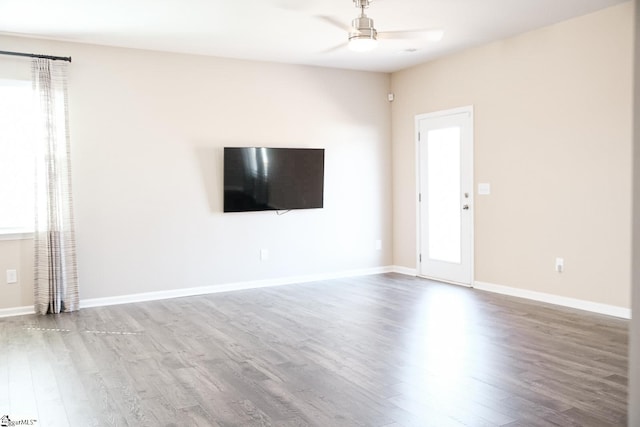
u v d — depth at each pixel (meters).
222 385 3.27
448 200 6.46
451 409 2.87
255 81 6.32
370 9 4.54
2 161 5.16
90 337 4.36
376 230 7.27
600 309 4.87
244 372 3.49
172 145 5.85
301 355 3.82
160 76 5.77
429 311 5.05
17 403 3.05
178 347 4.05
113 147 5.54
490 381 3.26
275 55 6.09
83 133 5.39
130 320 4.88
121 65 5.56
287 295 5.89
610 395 3.03
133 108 5.64
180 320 4.86
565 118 5.09
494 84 5.77
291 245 6.62
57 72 5.20
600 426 2.65
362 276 7.04
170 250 5.87
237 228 6.26
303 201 6.57
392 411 2.86
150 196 5.75
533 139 5.39
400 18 4.83
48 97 5.12
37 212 5.10
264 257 6.44
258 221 6.39
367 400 3.01
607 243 4.79
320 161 6.65
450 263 6.48
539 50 5.28
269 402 3.01
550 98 5.21
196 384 3.29
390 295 5.81
